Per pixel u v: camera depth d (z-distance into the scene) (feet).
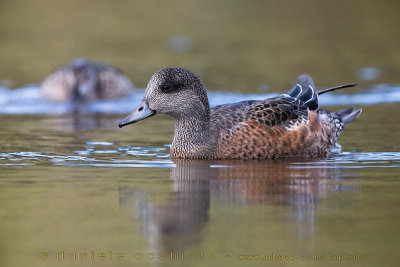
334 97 67.67
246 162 42.88
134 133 54.29
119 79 78.38
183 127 44.24
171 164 42.70
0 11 111.86
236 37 96.84
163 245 29.22
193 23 105.29
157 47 92.12
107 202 34.53
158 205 33.78
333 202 34.19
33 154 45.96
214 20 107.45
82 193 36.11
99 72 78.33
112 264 27.94
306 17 108.88
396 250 28.63
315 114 46.06
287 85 71.77
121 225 31.48
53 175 40.01
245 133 43.52
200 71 78.54
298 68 79.36
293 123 44.52
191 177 39.04
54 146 48.75
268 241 29.48
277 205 33.73
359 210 33.01
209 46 91.97
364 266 27.53
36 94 76.18
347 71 77.87
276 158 44.01
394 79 74.38
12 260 27.96
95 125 58.39
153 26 104.06
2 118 62.23
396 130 53.47
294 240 29.63
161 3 119.85
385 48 89.35
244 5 118.11
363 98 67.21
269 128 43.75
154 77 43.86
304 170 40.65
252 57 85.46
